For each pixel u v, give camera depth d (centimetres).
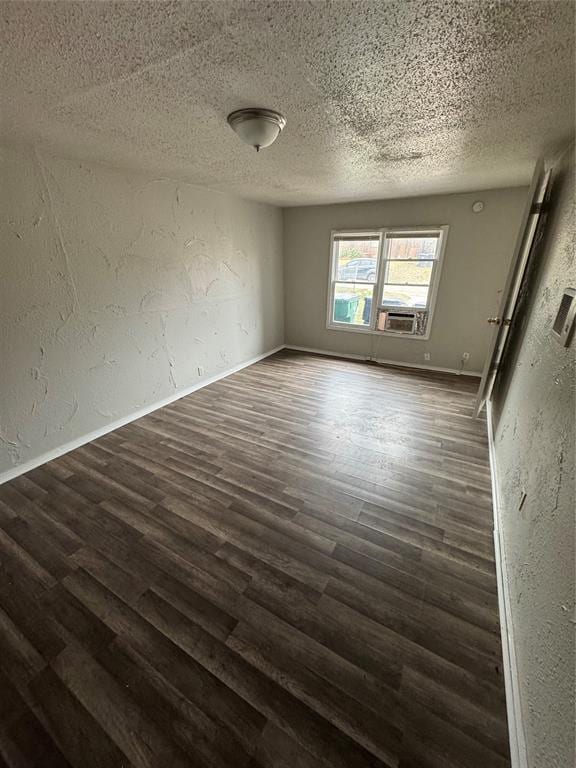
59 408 262
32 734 112
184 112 166
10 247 219
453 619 147
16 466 241
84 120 174
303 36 106
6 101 151
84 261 262
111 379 299
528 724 101
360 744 109
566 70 126
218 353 425
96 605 153
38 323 240
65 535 190
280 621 146
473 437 290
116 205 276
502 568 163
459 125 184
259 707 118
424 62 122
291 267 524
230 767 104
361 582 163
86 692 122
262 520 201
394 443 282
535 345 190
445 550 181
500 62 122
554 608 97
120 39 107
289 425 313
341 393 385
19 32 102
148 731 112
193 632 142
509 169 279
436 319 443
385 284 462
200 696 121
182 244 344
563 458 112
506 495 189
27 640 139
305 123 181
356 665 130
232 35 106
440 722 114
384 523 199
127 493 223
